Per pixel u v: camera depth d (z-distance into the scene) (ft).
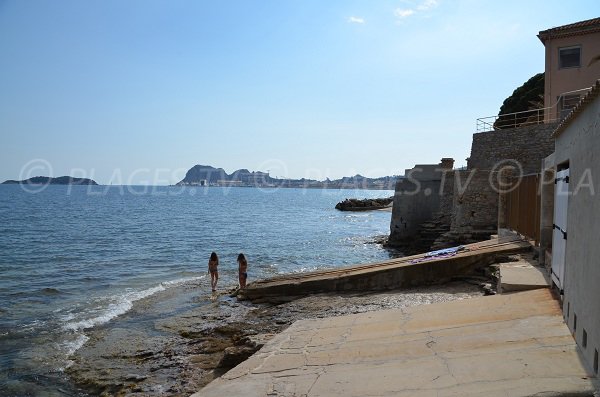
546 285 35.91
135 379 39.22
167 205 393.70
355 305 51.44
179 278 86.43
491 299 35.47
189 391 35.83
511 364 22.48
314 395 22.90
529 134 92.58
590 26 95.81
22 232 172.45
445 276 56.34
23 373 41.63
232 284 77.77
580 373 20.47
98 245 140.05
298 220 248.11
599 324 19.30
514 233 66.33
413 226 125.18
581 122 23.57
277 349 31.58
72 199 460.14
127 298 68.90
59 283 83.20
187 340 48.24
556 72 100.07
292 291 61.77
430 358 25.40
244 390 24.64
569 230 26.35
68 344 48.73
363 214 297.12
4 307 64.85
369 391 22.35
